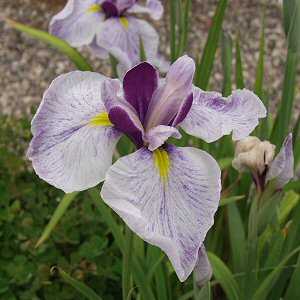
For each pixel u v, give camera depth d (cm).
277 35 114
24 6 121
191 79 30
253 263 39
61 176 27
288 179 34
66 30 50
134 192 27
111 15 52
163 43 112
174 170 28
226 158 48
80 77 31
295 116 90
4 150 59
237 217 46
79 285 38
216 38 46
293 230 43
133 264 38
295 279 43
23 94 101
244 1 122
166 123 30
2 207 56
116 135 29
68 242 53
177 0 48
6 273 51
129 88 30
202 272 30
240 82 52
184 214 27
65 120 29
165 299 44
